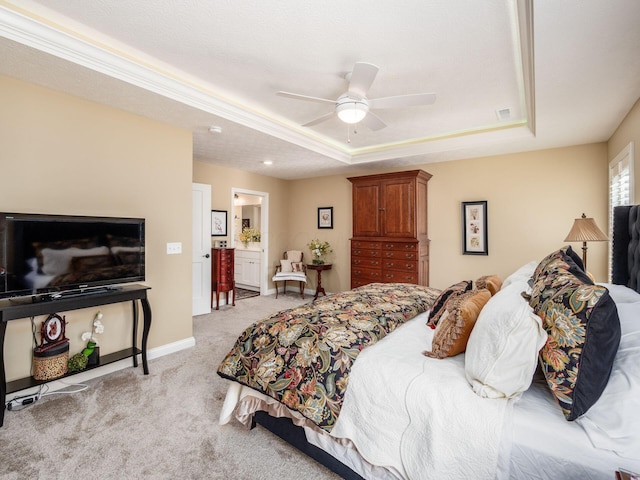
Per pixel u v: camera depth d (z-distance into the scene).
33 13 1.91
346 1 1.78
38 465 1.72
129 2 1.82
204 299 4.97
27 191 2.38
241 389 1.98
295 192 6.77
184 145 3.46
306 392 1.61
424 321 2.24
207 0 1.79
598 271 3.87
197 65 2.52
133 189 3.02
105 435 1.98
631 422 1.01
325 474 1.68
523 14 1.76
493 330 1.27
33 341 2.42
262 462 1.76
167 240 3.31
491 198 4.53
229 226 5.61
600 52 1.85
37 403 2.34
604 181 3.82
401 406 1.35
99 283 2.59
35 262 2.26
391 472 1.36
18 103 2.34
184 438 1.96
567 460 1.05
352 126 3.94
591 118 3.03
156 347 3.24
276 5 1.82
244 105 3.31
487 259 4.58
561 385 1.13
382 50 2.28
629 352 1.13
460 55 2.33
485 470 1.14
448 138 4.21
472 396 1.25
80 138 2.66
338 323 1.92
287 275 6.13
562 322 1.18
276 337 1.88
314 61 2.44
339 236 6.12
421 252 4.79
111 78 2.33
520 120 3.69
